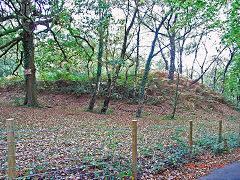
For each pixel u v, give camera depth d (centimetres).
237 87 1089
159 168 420
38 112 1038
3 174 328
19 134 583
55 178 338
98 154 461
